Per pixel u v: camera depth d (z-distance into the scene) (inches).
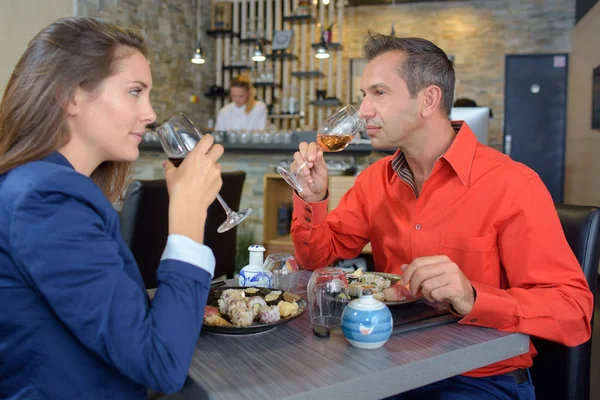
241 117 215.3
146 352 27.8
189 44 272.4
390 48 50.8
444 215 51.2
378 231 59.0
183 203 32.3
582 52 243.0
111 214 30.8
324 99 261.6
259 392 28.5
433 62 49.9
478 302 39.2
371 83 50.7
